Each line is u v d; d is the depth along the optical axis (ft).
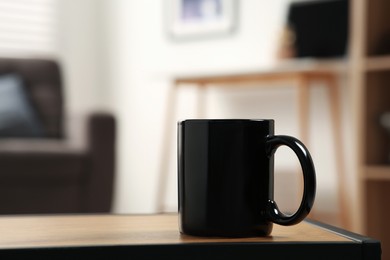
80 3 12.74
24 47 12.42
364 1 7.35
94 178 8.54
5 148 8.07
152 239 2.26
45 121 9.89
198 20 10.91
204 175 2.36
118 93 12.41
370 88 7.48
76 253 2.06
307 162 2.30
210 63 10.73
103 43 12.70
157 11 11.68
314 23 9.02
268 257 2.16
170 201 11.21
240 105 10.31
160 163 11.56
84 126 8.60
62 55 12.67
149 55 11.83
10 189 8.14
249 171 2.36
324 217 9.14
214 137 2.36
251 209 2.35
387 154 7.59
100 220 2.90
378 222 7.57
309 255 2.17
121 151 12.28
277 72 8.11
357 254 2.18
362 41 7.36
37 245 2.09
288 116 9.66
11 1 12.31
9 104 9.45
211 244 2.14
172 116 10.96
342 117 8.92
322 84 9.14
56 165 8.27
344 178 8.86
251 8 10.11
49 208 8.34
